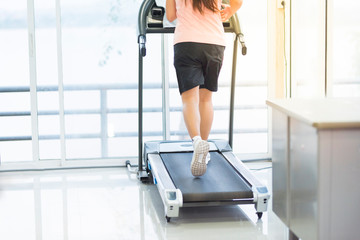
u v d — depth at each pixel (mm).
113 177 4438
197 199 3227
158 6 3871
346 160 2137
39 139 4754
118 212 3490
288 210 2547
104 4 4676
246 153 4969
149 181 4258
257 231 3115
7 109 4699
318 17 4246
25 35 4617
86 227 3201
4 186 4195
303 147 2305
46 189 4086
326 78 4215
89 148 4840
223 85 4914
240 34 3975
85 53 4711
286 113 2436
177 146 4309
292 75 4750
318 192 2152
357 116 2189
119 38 4734
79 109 4773
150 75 4797
